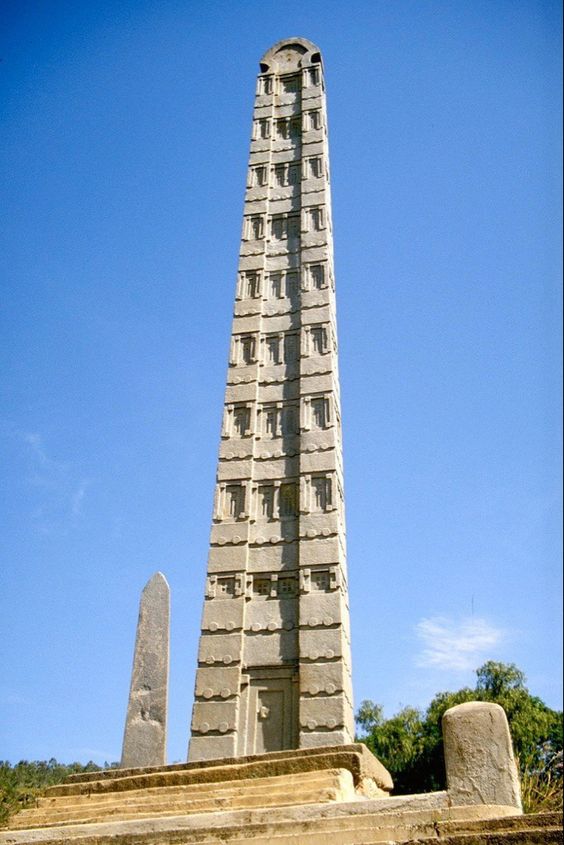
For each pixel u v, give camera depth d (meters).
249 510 25.02
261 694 21.97
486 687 51.69
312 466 25.28
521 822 10.59
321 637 22.14
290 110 35.06
